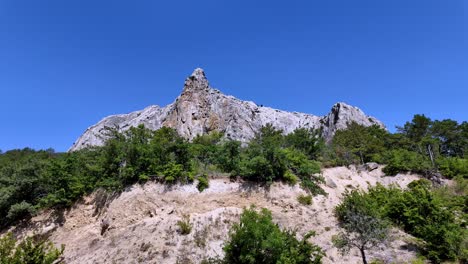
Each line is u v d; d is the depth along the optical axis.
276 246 12.73
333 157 33.50
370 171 33.50
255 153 24.58
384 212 19.86
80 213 22.19
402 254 17.38
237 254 13.41
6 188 23.27
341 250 17.34
